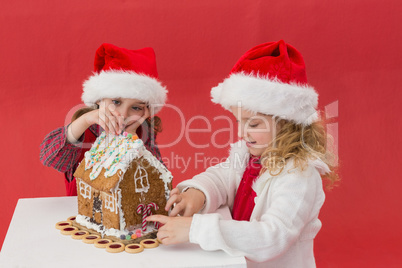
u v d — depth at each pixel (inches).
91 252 50.1
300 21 127.4
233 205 68.0
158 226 55.4
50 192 123.4
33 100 128.0
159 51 127.6
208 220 50.3
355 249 106.2
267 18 127.3
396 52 127.8
